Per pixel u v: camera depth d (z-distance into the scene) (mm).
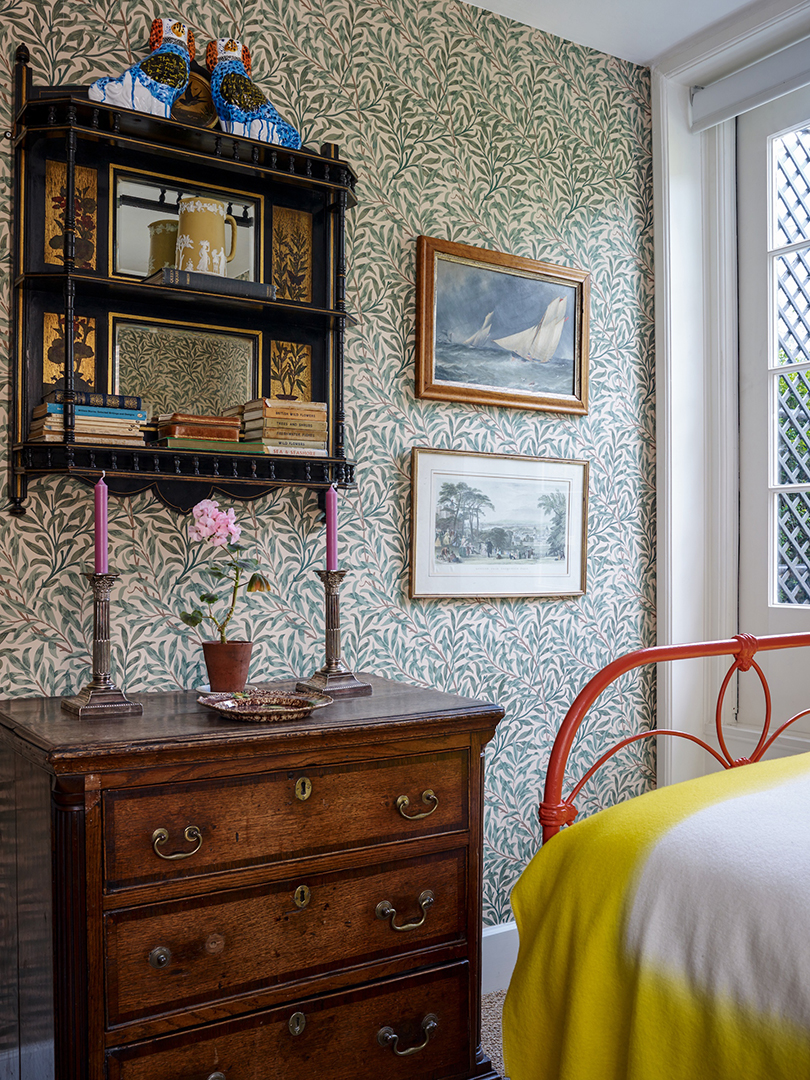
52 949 1476
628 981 1206
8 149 1939
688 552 3035
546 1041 1321
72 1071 1438
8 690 1940
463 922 1871
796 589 2910
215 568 2084
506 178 2715
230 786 1584
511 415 2707
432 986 1817
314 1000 1669
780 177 2975
